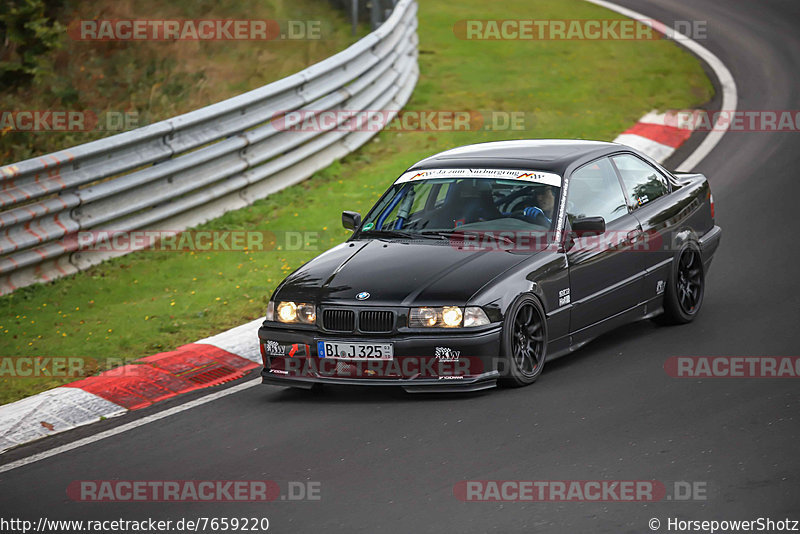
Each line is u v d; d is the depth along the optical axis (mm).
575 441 21453
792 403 22812
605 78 64125
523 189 27906
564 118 55688
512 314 24984
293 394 26859
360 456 21641
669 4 87375
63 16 70062
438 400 24984
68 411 26609
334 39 72312
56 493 21312
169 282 37531
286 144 47250
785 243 37281
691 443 20891
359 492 19703
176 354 30109
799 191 43531
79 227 39000
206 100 60406
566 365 27297
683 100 59219
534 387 25406
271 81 63562
